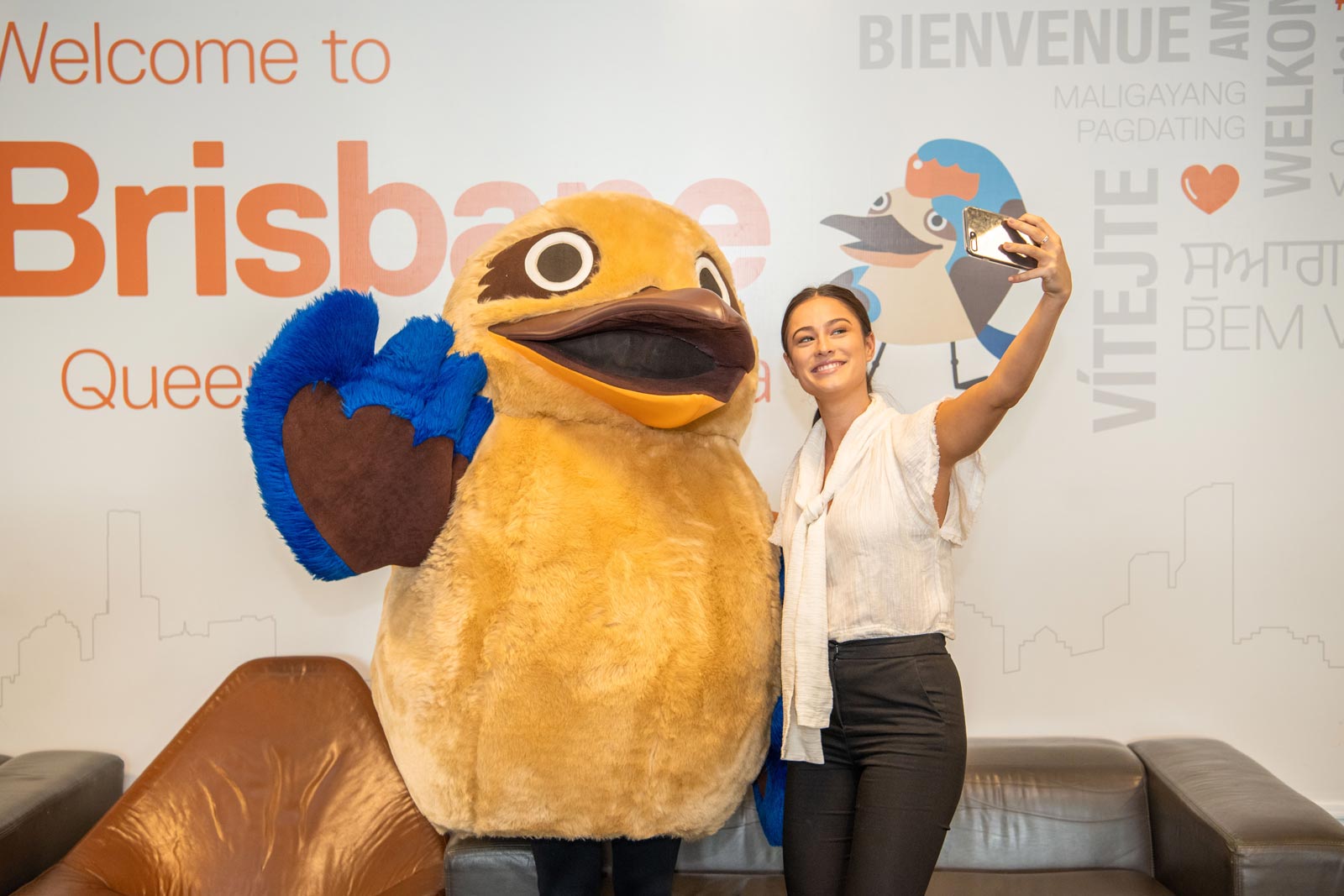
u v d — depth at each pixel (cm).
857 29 200
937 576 146
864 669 143
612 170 202
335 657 198
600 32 200
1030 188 201
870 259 202
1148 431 202
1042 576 204
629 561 139
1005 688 205
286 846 173
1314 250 200
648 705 136
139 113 199
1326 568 202
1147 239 201
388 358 140
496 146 201
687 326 136
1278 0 198
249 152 200
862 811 139
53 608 202
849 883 136
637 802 139
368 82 200
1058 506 204
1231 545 203
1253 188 200
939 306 202
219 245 200
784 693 147
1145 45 199
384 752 180
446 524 143
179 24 199
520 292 149
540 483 142
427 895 161
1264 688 204
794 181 202
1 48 198
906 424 144
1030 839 185
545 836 143
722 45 200
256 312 201
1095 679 204
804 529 149
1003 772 188
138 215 200
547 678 135
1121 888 174
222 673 204
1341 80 199
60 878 161
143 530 202
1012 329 202
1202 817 165
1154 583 204
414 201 201
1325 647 203
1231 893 154
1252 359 201
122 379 201
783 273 203
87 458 201
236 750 181
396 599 150
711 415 158
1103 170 200
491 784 137
